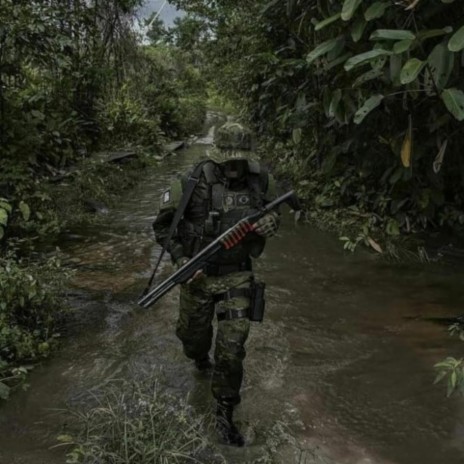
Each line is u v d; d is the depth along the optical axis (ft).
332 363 10.85
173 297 14.08
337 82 17.29
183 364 10.80
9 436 8.43
